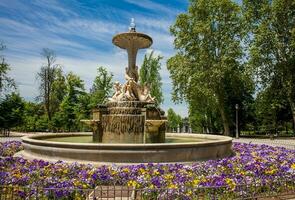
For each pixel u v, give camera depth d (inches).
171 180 274.1
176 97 1537.9
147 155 363.3
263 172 312.2
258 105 1435.8
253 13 1348.4
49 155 387.5
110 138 509.0
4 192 229.6
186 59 1489.9
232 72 1478.8
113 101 534.9
